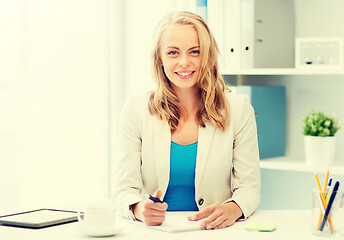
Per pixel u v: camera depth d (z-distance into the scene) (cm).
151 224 146
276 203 297
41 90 319
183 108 186
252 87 266
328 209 134
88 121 340
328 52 252
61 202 330
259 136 271
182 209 183
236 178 183
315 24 283
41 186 320
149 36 323
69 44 331
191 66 175
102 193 346
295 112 292
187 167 181
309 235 136
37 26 316
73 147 334
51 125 324
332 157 251
